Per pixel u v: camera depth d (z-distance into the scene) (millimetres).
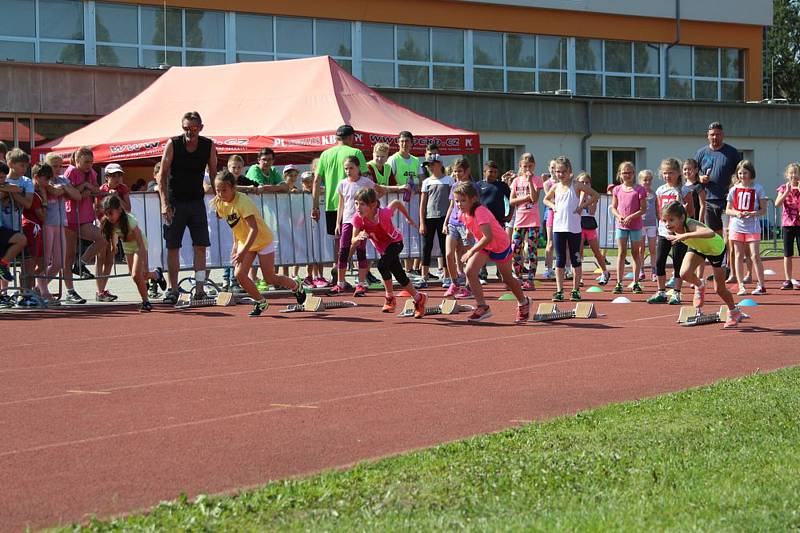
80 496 5238
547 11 41969
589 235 17844
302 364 9398
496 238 12055
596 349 10141
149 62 33531
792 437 6117
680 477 5273
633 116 38312
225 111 20938
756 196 15516
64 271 14805
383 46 38375
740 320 11719
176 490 5340
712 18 46031
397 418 7047
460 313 13281
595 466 5527
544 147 36688
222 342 10898
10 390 8211
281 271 18359
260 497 5012
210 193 16375
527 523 4512
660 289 14617
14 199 13977
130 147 20609
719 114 40375
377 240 12930
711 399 7316
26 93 27359
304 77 21375
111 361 9688
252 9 35219
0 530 4691
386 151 17391
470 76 40375
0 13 31172
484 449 5953
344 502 4898
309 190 18094
